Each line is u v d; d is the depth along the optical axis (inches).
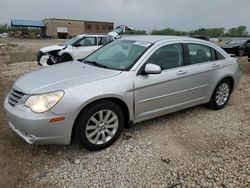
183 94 174.9
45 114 122.8
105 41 447.8
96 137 139.2
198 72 180.2
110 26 3129.9
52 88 128.5
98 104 135.6
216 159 135.2
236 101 234.8
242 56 743.1
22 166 127.0
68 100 126.0
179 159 135.6
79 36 446.6
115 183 116.0
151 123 179.2
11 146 144.3
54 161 131.9
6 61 517.3
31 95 127.6
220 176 120.2
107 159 134.5
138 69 151.2
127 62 157.0
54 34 2815.0
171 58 168.7
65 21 2854.3
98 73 146.9
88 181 117.1
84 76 142.6
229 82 209.9
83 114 131.8
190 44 181.3
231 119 190.4
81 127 132.5
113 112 142.3
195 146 149.4
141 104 153.4
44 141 126.2
